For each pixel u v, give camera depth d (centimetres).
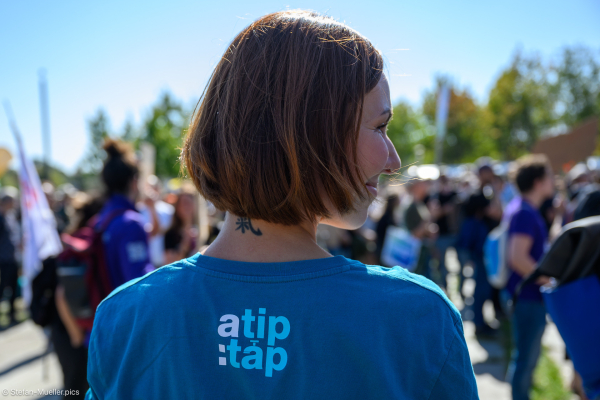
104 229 206
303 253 60
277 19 63
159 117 1828
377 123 61
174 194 380
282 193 57
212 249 64
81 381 216
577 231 168
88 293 202
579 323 162
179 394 54
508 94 2102
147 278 64
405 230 483
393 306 53
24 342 509
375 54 62
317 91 57
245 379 53
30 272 315
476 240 485
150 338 58
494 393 338
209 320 56
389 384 50
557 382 338
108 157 221
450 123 2355
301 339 52
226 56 65
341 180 56
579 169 566
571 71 2145
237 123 59
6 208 626
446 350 53
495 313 523
